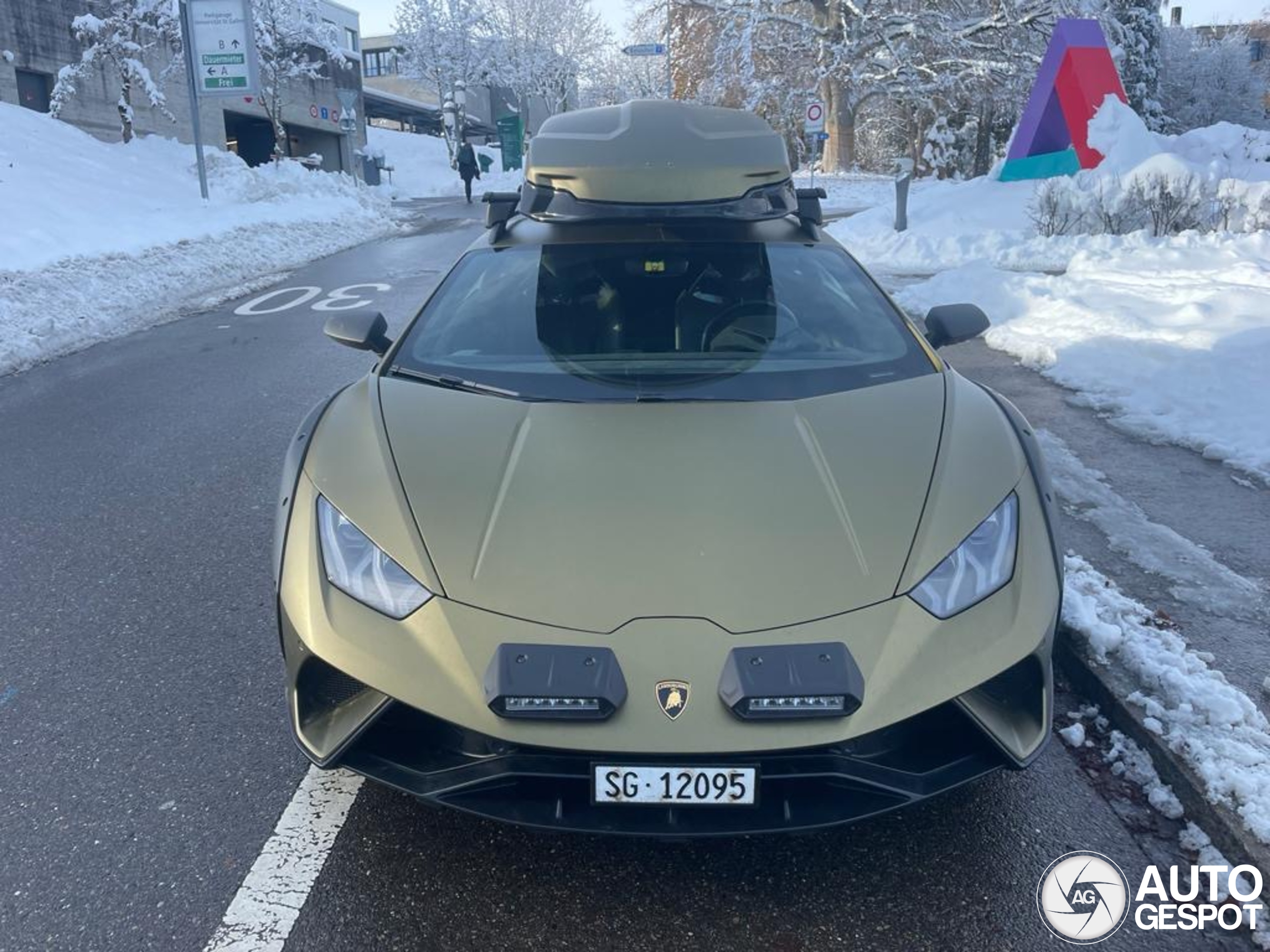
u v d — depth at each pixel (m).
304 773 2.86
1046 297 8.77
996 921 2.29
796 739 2.12
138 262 12.44
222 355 8.60
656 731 2.11
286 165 23.58
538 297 3.51
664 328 3.37
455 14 47.78
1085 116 16.98
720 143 3.75
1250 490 4.70
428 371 3.20
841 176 32.34
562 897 2.36
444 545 2.40
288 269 14.46
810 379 3.10
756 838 2.57
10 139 16.33
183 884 2.41
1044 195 12.83
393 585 2.35
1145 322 7.45
